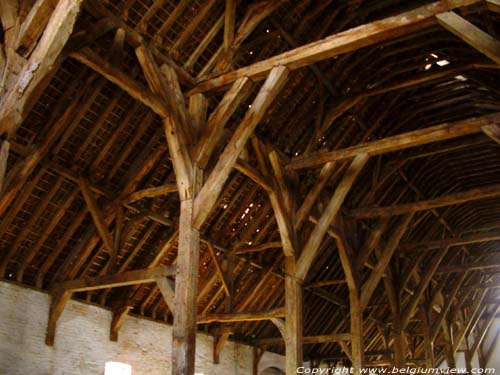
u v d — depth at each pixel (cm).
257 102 921
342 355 1969
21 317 1109
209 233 1334
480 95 1464
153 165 1151
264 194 1385
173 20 953
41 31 656
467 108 1523
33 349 1121
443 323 2152
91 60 808
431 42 1275
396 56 1351
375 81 1366
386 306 2020
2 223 1031
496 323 2812
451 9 810
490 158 1758
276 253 1545
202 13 983
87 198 1084
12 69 642
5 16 655
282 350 1895
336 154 1164
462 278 2028
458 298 2233
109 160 1107
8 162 993
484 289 2359
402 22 841
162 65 950
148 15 920
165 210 1236
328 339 1518
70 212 1127
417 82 1295
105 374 1266
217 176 894
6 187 965
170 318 1473
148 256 1268
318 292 1664
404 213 1412
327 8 1173
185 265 851
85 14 848
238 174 1290
